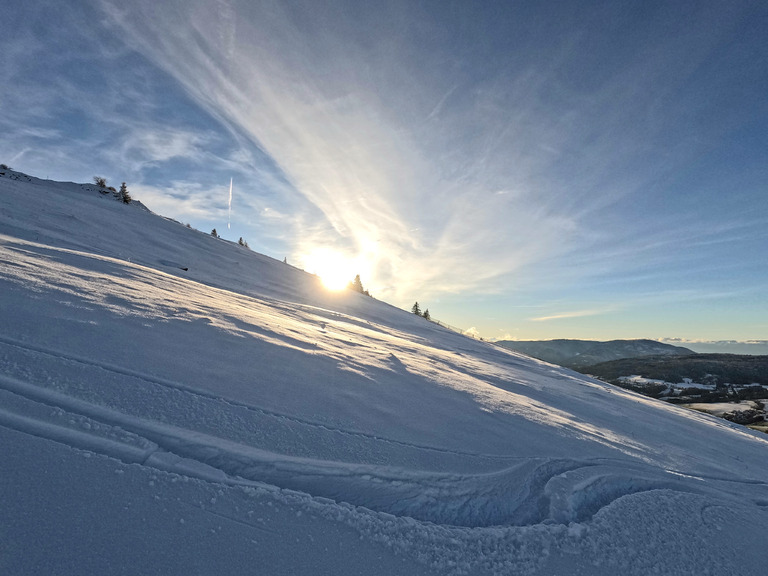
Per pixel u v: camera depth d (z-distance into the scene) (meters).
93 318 4.09
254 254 35.91
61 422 2.46
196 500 2.21
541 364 21.41
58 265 6.10
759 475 6.22
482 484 3.34
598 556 2.71
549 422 5.60
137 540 1.84
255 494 2.41
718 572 2.82
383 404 4.41
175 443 2.64
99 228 19.22
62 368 3.01
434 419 4.41
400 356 8.55
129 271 7.95
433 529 2.60
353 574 2.04
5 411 2.40
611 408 9.43
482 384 7.52
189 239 28.03
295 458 2.92
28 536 1.69
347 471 2.97
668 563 2.79
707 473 5.42
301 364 4.91
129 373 3.26
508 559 2.48
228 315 6.53
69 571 1.61
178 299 6.54
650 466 4.89
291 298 20.69
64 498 1.93
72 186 44.38
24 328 3.39
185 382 3.43
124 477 2.20
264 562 1.94
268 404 3.55
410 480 3.11
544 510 3.22
